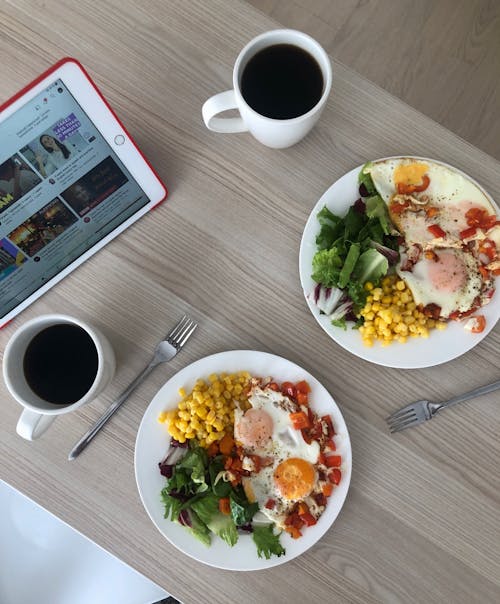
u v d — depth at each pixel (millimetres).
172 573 545
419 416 549
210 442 541
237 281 579
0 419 562
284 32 487
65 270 568
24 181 462
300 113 515
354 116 580
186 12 586
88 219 535
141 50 586
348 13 1053
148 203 565
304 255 551
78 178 489
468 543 542
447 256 557
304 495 530
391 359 541
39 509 735
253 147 586
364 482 549
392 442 554
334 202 554
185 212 582
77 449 549
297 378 544
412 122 578
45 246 530
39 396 504
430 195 556
